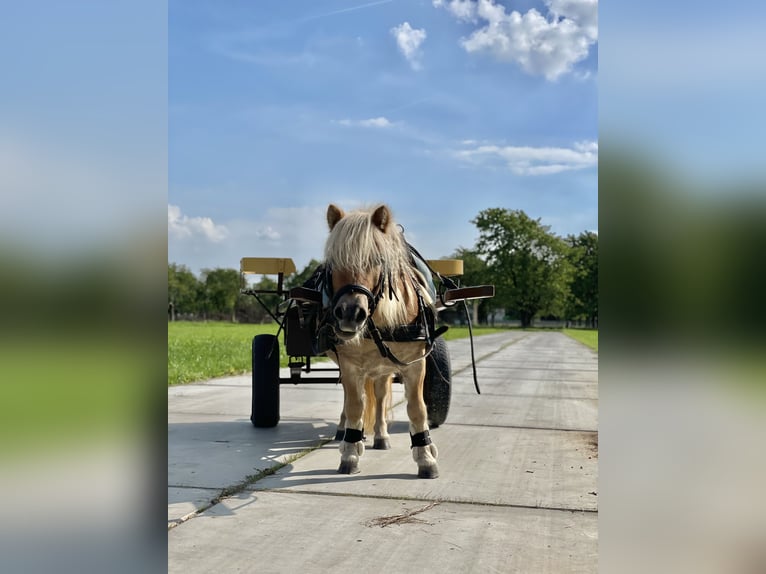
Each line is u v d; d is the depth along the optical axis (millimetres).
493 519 3922
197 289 86188
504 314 96062
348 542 3525
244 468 5105
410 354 4848
